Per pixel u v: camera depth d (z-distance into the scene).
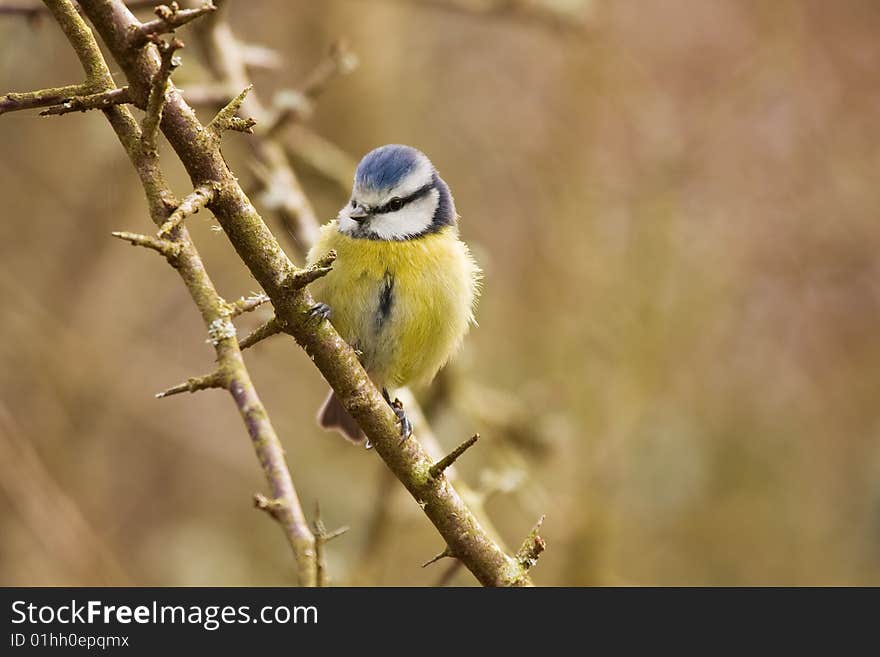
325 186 10.43
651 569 13.48
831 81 13.90
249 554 13.49
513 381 13.55
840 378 13.88
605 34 13.09
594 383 12.44
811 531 13.55
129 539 13.12
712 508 13.61
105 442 13.13
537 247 13.80
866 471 13.48
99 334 12.34
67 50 10.54
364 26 12.96
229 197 4.68
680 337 12.95
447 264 7.57
